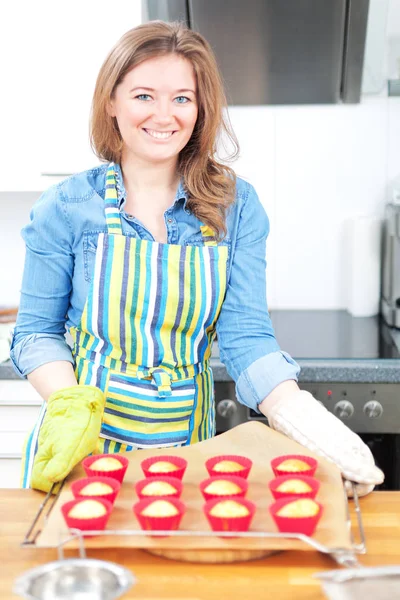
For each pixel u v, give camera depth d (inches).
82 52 90.0
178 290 57.9
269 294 108.0
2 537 43.6
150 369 58.5
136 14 89.1
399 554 41.7
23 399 87.0
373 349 88.7
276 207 105.7
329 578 35.1
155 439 58.1
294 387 55.1
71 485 44.6
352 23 91.2
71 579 34.0
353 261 104.2
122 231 58.5
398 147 103.6
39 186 93.0
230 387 84.2
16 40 90.1
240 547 39.2
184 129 55.4
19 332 60.1
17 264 107.3
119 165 60.2
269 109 103.1
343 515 42.2
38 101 91.2
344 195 105.2
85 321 58.6
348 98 101.0
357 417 83.9
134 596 37.5
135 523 42.2
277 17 91.3
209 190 59.2
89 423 48.5
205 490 43.4
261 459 49.3
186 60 54.5
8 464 88.4
